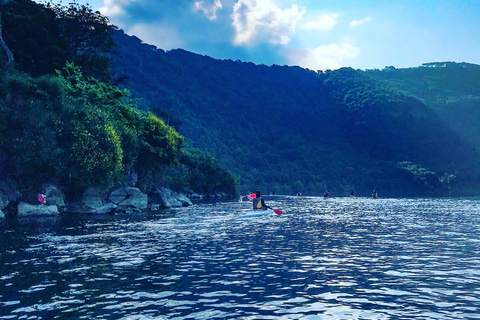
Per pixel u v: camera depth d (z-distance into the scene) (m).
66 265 9.80
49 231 17.59
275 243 13.84
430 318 5.80
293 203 53.88
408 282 8.09
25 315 5.93
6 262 10.19
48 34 40.97
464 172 182.75
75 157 29.84
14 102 28.55
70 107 31.20
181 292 7.26
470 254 11.59
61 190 30.73
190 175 77.56
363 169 195.75
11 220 23.55
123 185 36.38
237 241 14.32
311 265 9.84
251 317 5.82
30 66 40.53
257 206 27.78
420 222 22.97
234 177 109.94
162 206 42.22
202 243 13.80
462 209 39.03
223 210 35.56
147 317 5.84
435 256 11.19
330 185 183.88
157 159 43.09
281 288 7.57
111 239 14.85
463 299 6.84
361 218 25.95
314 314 5.97
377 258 10.88
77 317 5.84
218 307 6.33
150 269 9.34
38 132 28.17
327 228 19.12
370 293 7.21
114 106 39.12
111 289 7.47
